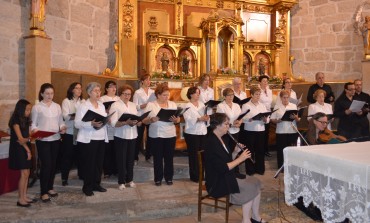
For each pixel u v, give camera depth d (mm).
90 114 4516
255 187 3947
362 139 4031
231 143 5816
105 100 5902
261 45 8969
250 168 6180
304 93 8789
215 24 8031
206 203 4398
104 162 5930
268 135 7422
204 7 8820
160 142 5535
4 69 5684
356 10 8516
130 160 5449
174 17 8578
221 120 3969
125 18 7988
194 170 5773
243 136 6211
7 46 5719
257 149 6168
